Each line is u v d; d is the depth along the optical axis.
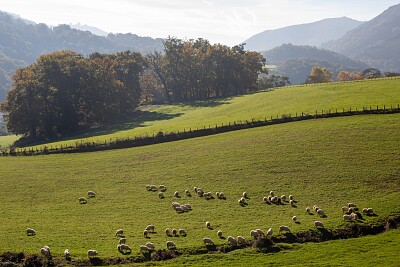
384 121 74.19
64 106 125.00
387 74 188.50
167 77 170.00
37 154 85.69
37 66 132.50
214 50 164.75
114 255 38.31
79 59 140.38
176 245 40.06
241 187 56.34
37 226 46.75
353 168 57.09
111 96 135.12
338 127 74.69
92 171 70.19
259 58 177.12
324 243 39.66
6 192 61.25
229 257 37.56
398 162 57.00
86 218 49.25
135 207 52.47
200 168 65.50
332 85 123.25
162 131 92.75
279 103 108.62
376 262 34.75
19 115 120.00
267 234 41.12
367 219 43.28
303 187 53.91
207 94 172.62
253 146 72.06
